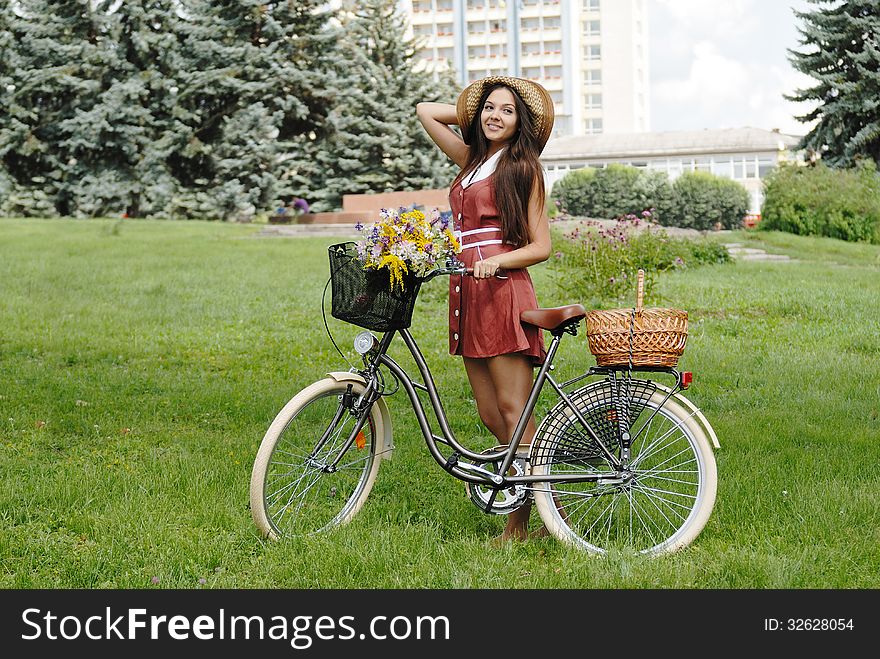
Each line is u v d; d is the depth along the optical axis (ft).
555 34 243.19
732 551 12.04
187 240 66.59
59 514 13.51
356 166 104.68
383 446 13.75
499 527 13.55
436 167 106.93
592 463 12.71
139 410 20.31
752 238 76.18
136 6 98.99
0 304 37.14
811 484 14.61
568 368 25.08
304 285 45.11
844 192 78.28
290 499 12.93
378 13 112.37
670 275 48.37
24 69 99.81
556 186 117.08
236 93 101.35
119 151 101.04
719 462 16.02
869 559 11.94
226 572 11.78
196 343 29.86
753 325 33.50
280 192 101.24
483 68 246.68
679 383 12.09
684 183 113.29
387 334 13.03
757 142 160.86
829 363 25.98
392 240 12.10
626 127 244.22
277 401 21.33
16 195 99.66
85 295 40.65
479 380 13.25
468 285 12.86
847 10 106.83
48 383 22.86
